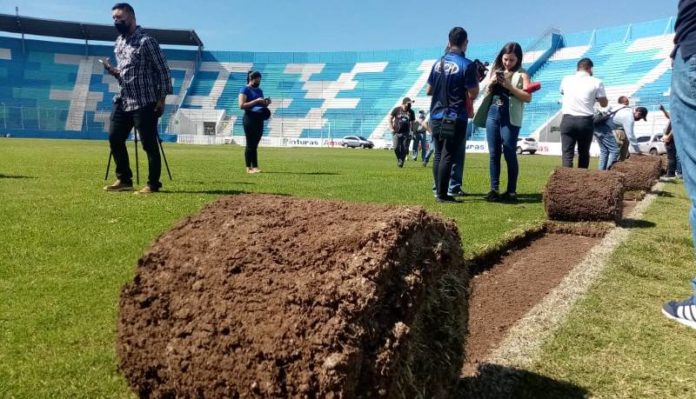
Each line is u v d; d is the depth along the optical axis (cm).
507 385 224
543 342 267
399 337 153
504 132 754
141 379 177
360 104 6041
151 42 684
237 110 6153
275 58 6744
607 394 220
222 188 810
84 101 5841
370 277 154
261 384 147
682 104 293
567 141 816
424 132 1642
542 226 570
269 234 179
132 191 746
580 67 803
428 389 181
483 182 1091
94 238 438
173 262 180
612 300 336
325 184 912
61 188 776
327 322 146
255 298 158
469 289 213
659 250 476
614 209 578
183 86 6494
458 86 685
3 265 353
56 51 6194
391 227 170
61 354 228
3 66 5944
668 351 262
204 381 158
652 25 5034
